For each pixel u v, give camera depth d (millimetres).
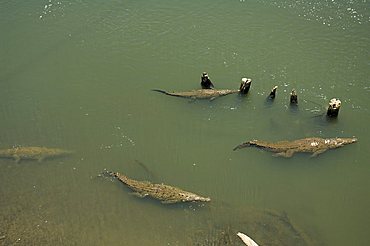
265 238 23562
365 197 24703
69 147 27547
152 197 25062
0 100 30203
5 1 37375
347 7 36031
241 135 27609
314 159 26203
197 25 34938
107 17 36062
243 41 33469
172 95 29625
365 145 26609
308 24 34719
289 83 30312
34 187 25984
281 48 32812
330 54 32188
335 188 25125
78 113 29281
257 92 29828
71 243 23719
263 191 25250
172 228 24156
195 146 27281
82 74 31562
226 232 23859
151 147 27391
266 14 35719
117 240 23750
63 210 25000
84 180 26172
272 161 26266
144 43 33625
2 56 33062
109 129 28375
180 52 32812
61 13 36750
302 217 24125
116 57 32688
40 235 24047
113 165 26719
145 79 30984
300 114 28438
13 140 27969
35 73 31750
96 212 24891
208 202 24828
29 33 34969
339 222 23828
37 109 29625
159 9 36531
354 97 29234
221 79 30781
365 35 33562
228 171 26094
